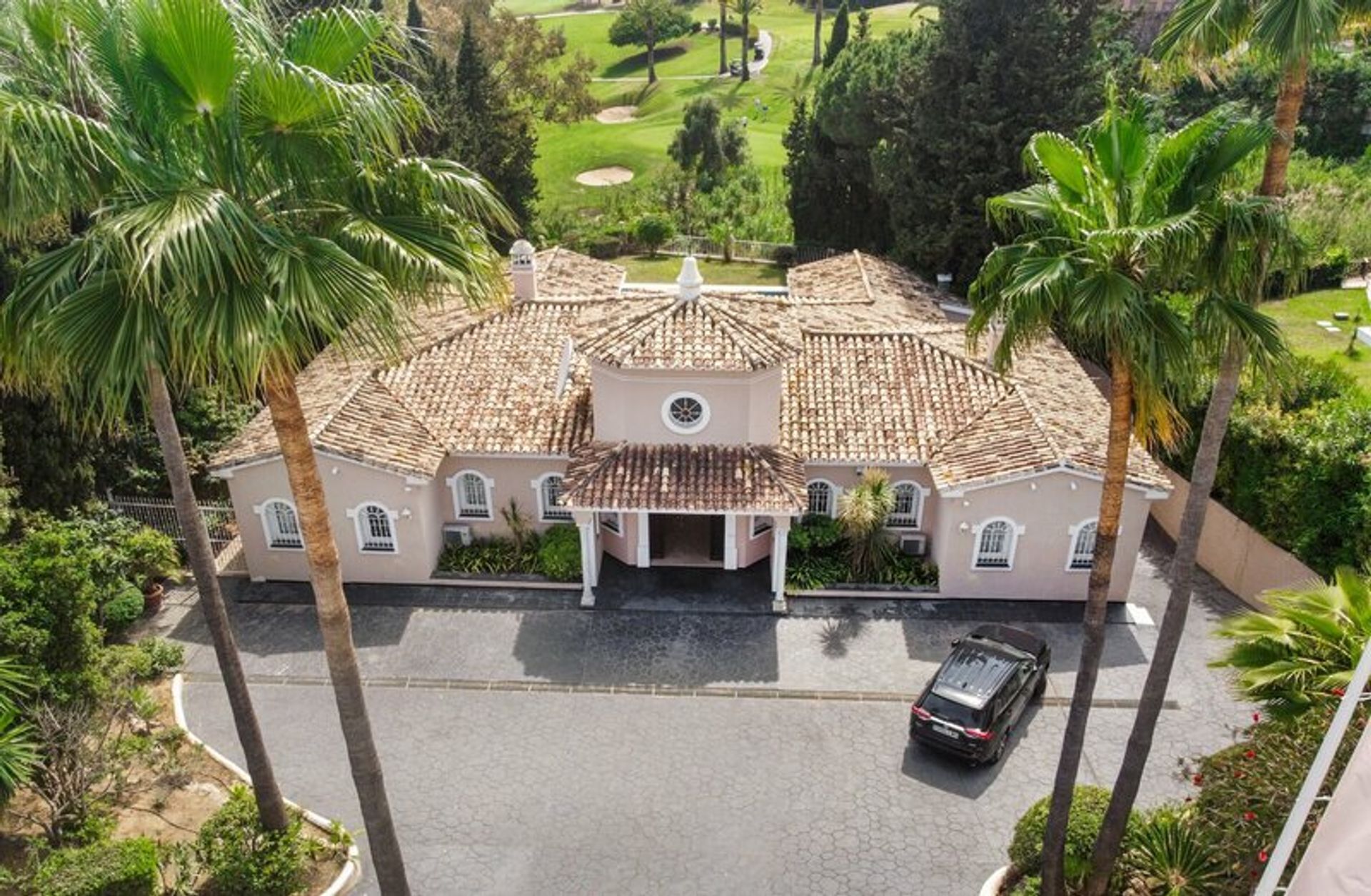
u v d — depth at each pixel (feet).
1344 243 150.51
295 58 43.52
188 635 88.22
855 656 85.35
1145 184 47.29
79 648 67.56
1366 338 121.29
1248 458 90.94
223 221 38.14
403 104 45.57
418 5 212.23
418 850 67.10
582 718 78.64
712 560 97.09
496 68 251.80
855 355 100.37
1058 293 46.44
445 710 79.41
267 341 39.55
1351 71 187.52
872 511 90.43
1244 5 48.34
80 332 40.47
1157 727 77.77
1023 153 51.34
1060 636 87.66
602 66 368.27
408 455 90.33
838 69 168.45
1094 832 61.21
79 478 97.19
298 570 94.79
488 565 95.66
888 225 167.43
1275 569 88.94
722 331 88.02
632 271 177.37
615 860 66.33
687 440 91.04
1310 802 32.60
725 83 332.60
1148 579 96.48
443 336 103.81
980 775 73.31
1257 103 157.38
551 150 268.41
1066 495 86.69
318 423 90.02
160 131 41.91
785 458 90.89
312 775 73.10
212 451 110.73
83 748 64.64
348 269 41.91
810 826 68.95
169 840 66.64
